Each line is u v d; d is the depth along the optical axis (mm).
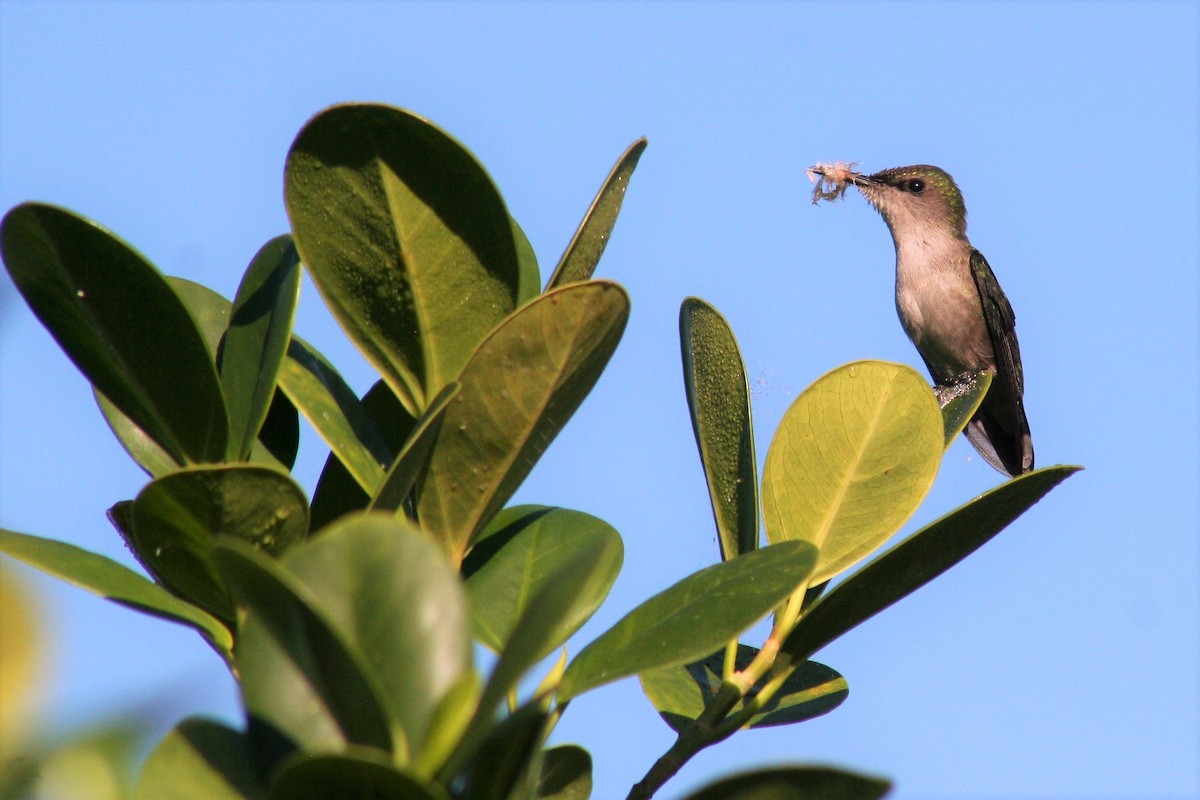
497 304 4336
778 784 3385
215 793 3154
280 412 5043
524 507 5008
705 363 5109
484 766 3146
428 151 4102
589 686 3691
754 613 3721
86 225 3730
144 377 4105
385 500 3855
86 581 3926
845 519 5082
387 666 3000
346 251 4242
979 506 4453
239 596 2871
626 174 4320
